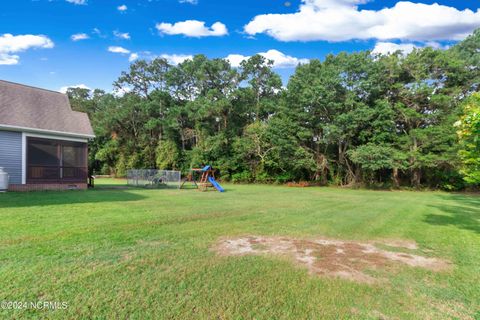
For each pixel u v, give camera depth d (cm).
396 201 1168
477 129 515
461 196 1506
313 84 2147
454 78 1980
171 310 247
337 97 2094
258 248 435
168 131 2828
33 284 285
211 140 2508
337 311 255
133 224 571
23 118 1158
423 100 1984
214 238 486
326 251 431
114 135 3033
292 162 2181
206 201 1007
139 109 3027
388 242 493
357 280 324
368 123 1961
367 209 892
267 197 1234
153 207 812
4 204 782
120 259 365
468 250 450
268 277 325
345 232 559
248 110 2664
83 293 271
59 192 1154
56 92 1434
